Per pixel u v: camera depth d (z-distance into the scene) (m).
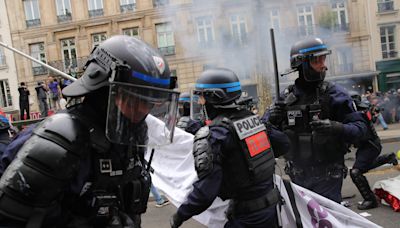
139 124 1.43
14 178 1.21
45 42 23.80
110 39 1.42
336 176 2.93
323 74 2.96
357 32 21.27
